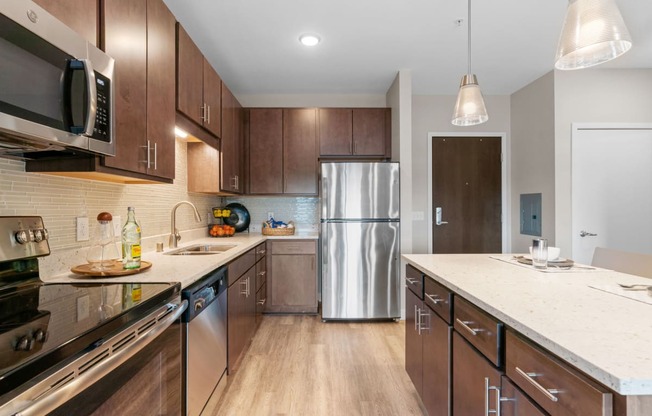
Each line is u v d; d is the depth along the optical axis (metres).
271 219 3.83
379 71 3.38
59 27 1.03
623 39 1.20
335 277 3.29
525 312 0.98
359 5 2.27
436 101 4.11
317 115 3.78
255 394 2.03
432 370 1.62
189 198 3.04
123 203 1.97
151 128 1.66
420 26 2.53
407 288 2.11
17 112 0.89
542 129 3.53
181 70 2.06
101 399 0.84
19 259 1.24
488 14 2.38
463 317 1.31
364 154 3.76
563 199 3.32
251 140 3.77
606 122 3.34
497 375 1.05
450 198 4.11
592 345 0.74
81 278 1.42
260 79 3.57
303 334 3.00
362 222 3.29
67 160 1.29
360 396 2.02
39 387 0.64
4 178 1.24
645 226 3.34
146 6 1.62
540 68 3.34
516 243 3.99
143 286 1.26
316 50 2.92
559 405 0.77
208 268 1.68
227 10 2.32
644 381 0.60
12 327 0.82
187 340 1.45
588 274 1.52
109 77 1.25
